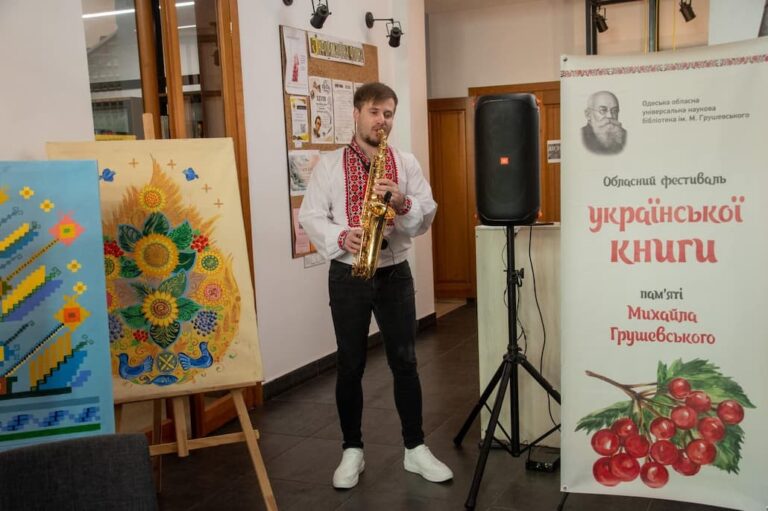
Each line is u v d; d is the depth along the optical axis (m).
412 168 2.92
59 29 2.83
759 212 2.21
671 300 2.30
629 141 2.29
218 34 3.92
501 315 3.28
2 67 2.60
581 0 7.14
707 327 2.28
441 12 7.63
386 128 2.80
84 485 1.39
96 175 2.04
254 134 4.22
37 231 2.00
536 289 3.20
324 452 3.39
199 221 2.51
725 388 2.28
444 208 7.63
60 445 1.41
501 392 2.83
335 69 5.05
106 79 3.24
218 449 3.49
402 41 5.95
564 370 2.41
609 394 2.38
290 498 2.89
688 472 2.33
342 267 2.82
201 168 2.54
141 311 2.45
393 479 3.03
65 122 2.85
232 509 2.82
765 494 2.27
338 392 2.95
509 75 7.48
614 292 2.35
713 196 2.24
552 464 3.04
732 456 2.29
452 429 3.62
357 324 2.84
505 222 2.83
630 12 6.97
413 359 2.97
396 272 2.86
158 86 3.56
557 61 7.30
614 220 2.33
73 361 2.02
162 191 2.49
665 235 2.29
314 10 4.81
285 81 4.49
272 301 4.39
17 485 1.36
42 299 2.00
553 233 3.14
